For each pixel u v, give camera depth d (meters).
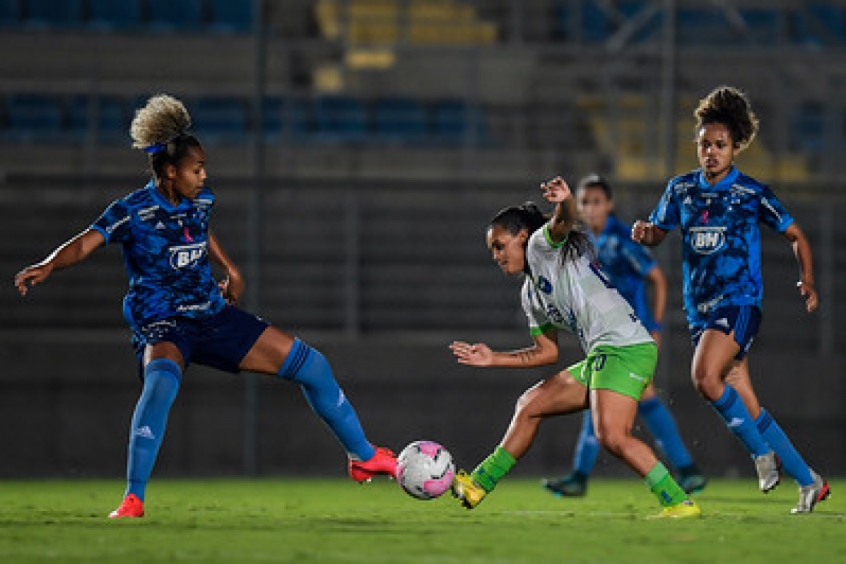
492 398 50.12
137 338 23.08
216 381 48.84
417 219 53.59
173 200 22.75
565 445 49.94
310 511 27.41
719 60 55.50
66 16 61.81
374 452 24.31
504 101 61.09
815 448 51.12
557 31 64.44
